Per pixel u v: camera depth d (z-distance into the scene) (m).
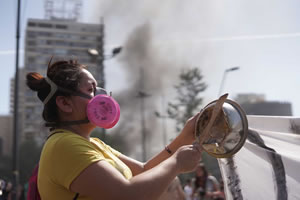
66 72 1.44
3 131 80.81
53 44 85.12
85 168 1.19
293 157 1.47
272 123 1.59
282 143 1.53
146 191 1.17
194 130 1.58
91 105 1.39
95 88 1.52
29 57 83.31
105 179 1.17
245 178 1.57
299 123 1.50
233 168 1.62
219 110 1.36
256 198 1.52
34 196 1.44
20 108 69.12
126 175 1.42
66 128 1.43
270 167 1.53
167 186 1.22
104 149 1.53
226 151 1.37
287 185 1.46
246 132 1.37
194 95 46.09
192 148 1.35
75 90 1.43
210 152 1.38
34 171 1.51
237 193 1.58
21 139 68.50
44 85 1.45
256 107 83.50
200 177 6.57
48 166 1.27
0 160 52.91
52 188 1.26
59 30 86.31
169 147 1.63
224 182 1.63
